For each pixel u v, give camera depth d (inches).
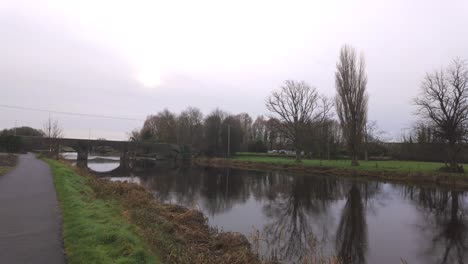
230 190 1128.8
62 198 500.7
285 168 1983.3
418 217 741.9
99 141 2913.4
